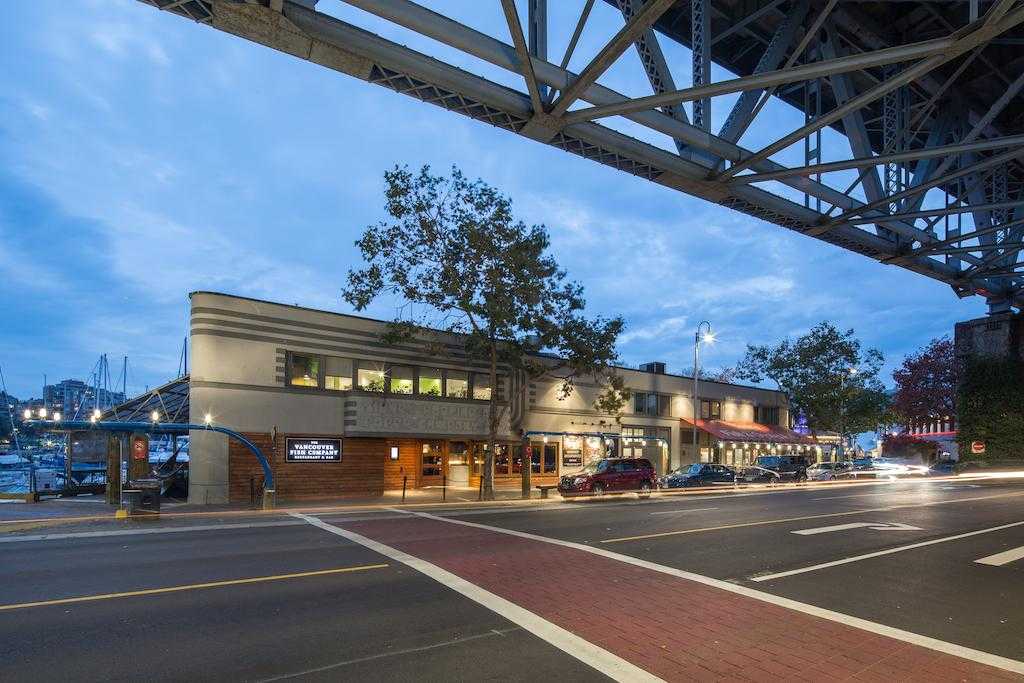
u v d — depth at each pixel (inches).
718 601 330.3
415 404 1071.6
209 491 882.1
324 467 991.0
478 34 474.0
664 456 1547.7
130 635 267.1
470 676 224.2
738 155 634.2
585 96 536.7
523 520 673.0
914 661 243.6
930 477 1760.6
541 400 1301.7
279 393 952.9
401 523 647.8
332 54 460.8
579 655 246.4
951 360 2150.6
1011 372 1779.0
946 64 854.5
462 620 291.3
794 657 246.8
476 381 1206.3
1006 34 782.5
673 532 577.6
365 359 1058.7
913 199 874.1
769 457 1533.0
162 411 1051.9
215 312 905.5
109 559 434.0
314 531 583.2
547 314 1010.7
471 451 1218.0
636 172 647.1
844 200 771.4
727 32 738.2
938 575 403.5
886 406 2054.6
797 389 1792.6
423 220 922.7
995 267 1211.2
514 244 940.0
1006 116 998.4
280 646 254.5
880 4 740.0
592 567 413.7
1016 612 315.9
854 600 336.5
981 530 613.3
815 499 960.3
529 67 468.4
